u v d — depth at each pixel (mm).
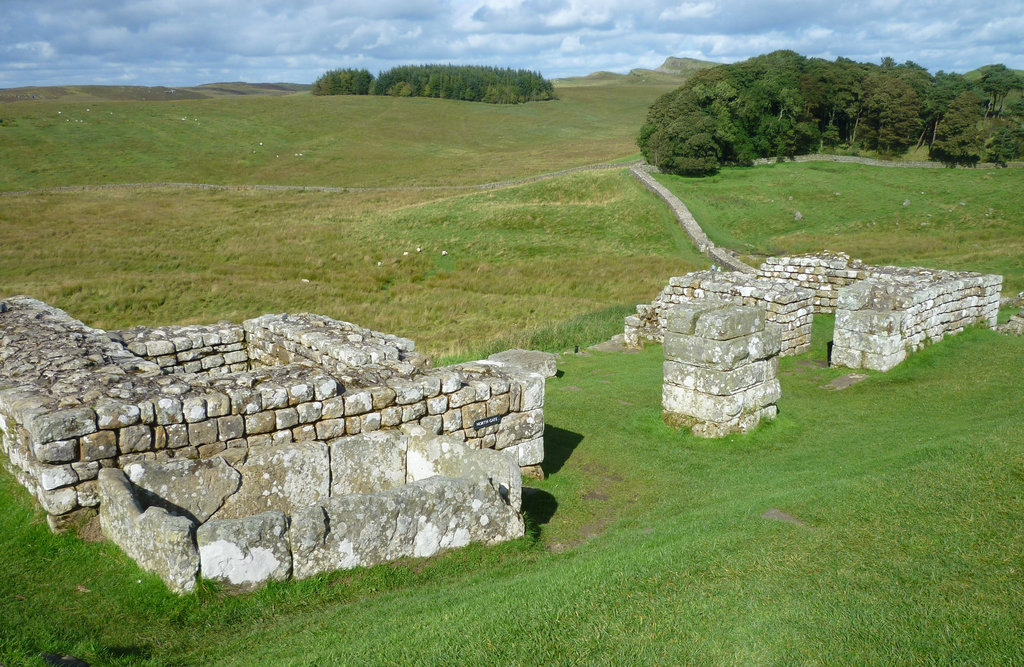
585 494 9180
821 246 46500
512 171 87000
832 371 15836
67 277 33906
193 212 60156
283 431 7961
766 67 83812
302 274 38719
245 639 5230
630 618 5035
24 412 6902
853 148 86438
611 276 39094
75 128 102375
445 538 6875
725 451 10828
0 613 5309
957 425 10750
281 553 5992
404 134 123125
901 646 4523
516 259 46031
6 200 62562
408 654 4641
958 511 6629
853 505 7074
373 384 8844
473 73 180000
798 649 4547
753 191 65938
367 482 8156
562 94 196625
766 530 6633
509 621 5027
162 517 5750
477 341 22250
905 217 57875
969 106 78750
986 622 4754
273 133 115875
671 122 74562
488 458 7746
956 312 17703
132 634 5270
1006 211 56969
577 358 18312
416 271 41750
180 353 12023
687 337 11633
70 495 6742
